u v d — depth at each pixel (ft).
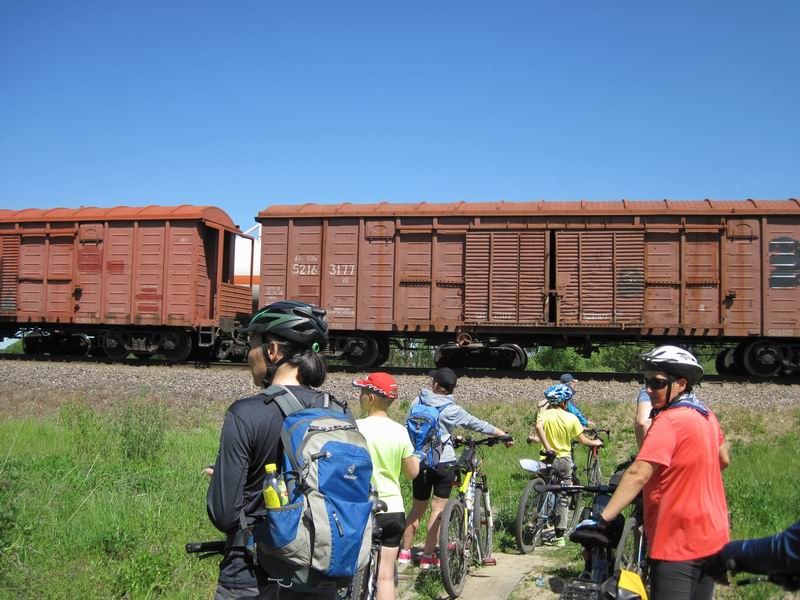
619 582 11.82
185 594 17.99
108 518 22.82
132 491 27.02
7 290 69.67
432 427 20.31
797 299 55.62
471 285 59.26
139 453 33.81
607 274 57.47
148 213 66.49
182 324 64.90
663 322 56.80
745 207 56.54
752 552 8.27
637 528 16.60
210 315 67.82
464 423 20.70
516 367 60.70
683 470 12.00
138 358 72.90
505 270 58.85
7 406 48.49
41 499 24.57
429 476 20.27
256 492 9.53
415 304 60.23
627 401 47.96
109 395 50.62
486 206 60.23
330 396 10.42
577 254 57.98
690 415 12.26
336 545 8.80
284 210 62.75
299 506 8.83
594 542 13.19
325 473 9.01
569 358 110.93
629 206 57.98
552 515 25.32
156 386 52.95
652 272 57.06
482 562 21.91
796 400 47.11
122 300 66.44
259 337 10.78
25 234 69.00
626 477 12.05
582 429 26.25
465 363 62.64
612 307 57.31
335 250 61.52
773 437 40.65
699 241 56.80
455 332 60.23
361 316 60.75
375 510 11.85
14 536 20.18
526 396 49.90
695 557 11.79
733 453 37.50
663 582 11.98
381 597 15.71
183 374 56.29
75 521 22.43
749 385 51.13
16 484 25.98
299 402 9.91
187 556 20.13
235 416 9.43
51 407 48.24
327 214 61.46
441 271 59.93
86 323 67.41
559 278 58.13
